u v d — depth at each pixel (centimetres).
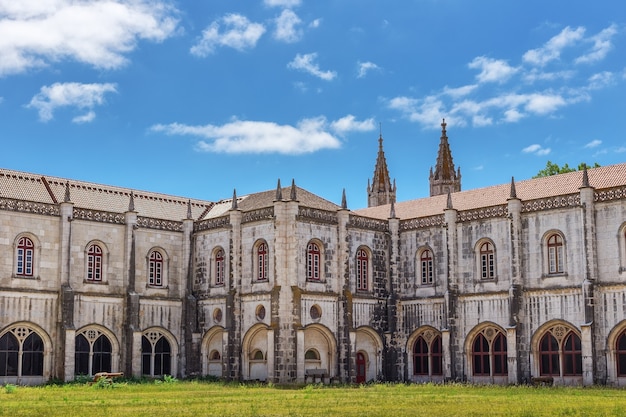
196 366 6425
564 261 5569
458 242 6197
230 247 6266
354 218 6375
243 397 4216
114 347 6088
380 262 6538
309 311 5941
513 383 5619
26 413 3250
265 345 5962
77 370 5872
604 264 5372
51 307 5766
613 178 5812
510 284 5806
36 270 5734
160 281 6462
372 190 9888
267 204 6488
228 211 6375
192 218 6656
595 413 3180
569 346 5516
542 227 5709
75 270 5928
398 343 6500
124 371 6050
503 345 5869
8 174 6222
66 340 5694
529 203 5797
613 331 5262
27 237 5731
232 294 6178
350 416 3091
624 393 4531
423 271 6456
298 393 4609
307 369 5925
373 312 6406
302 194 6638
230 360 6125
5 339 5550
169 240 6550
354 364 6109
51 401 3934
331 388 5309
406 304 6506
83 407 3553
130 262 6200
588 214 5431
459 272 6162
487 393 4581
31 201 5766
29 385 5591
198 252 6594
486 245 6044
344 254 6222
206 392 4709
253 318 6044
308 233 6041
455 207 6600
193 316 6469
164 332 6397
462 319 6097
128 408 3497
